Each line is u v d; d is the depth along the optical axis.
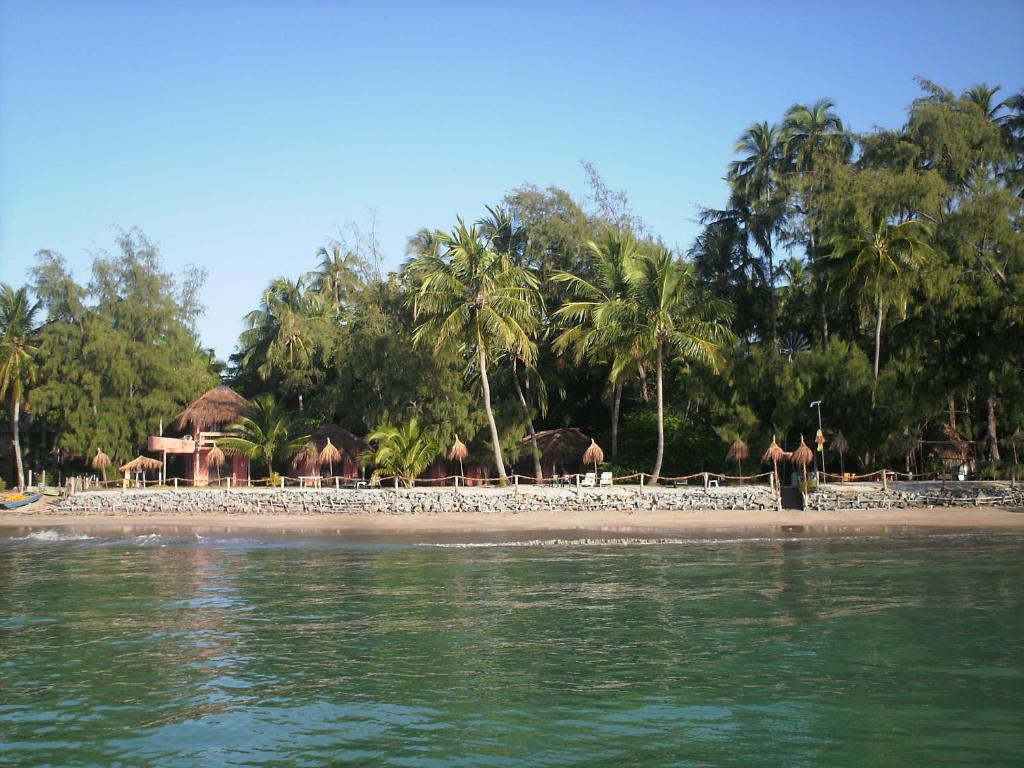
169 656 13.49
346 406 50.28
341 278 66.62
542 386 50.22
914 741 9.59
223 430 52.19
